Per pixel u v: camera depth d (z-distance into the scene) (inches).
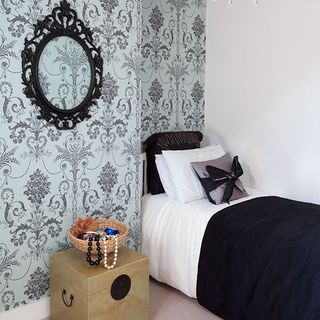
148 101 120.3
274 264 78.4
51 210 86.2
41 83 81.7
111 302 78.0
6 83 76.4
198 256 93.4
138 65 99.3
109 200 97.3
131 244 104.3
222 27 131.2
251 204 101.3
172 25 124.4
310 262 73.7
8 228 79.8
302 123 113.7
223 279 87.0
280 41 116.0
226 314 86.2
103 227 90.0
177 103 129.9
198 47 134.4
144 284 84.3
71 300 78.7
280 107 118.3
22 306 83.7
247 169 129.4
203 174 107.2
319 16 106.7
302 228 83.3
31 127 81.0
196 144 126.9
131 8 96.0
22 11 77.2
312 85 110.3
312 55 109.3
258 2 119.8
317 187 112.3
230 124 132.6
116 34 93.5
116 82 95.0
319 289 70.6
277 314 75.8
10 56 76.4
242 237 85.7
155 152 114.9
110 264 79.4
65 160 87.3
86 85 89.2
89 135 91.1
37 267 85.1
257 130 125.1
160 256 103.0
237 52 127.6
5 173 78.2
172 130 129.5
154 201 109.6
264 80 121.3
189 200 105.2
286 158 118.7
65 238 89.4
